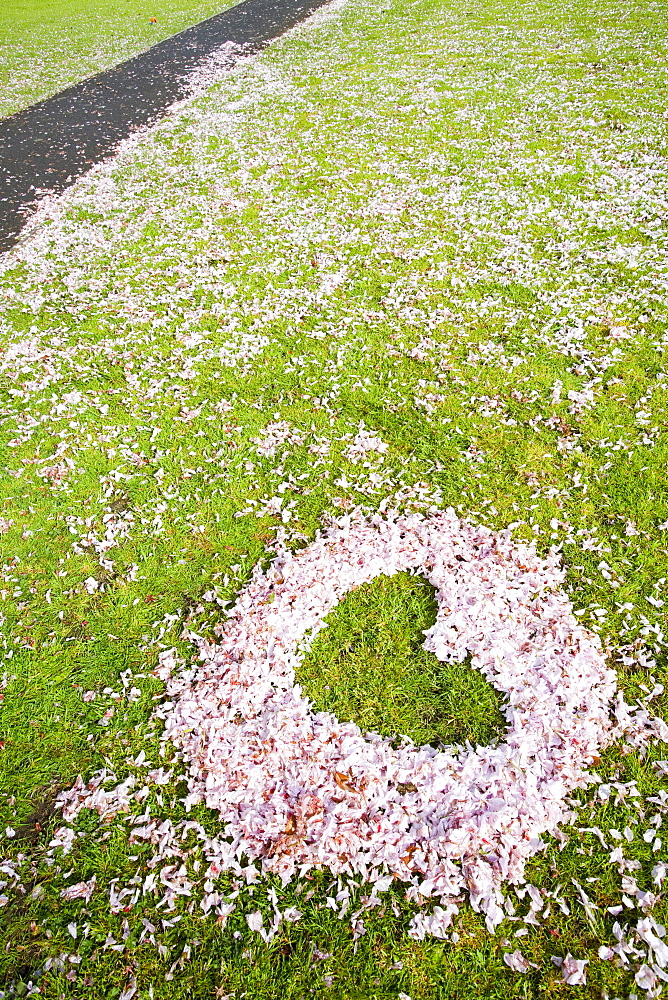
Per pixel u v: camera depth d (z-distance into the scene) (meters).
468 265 7.88
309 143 11.65
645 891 3.11
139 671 4.20
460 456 5.48
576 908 3.07
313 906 3.12
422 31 17.67
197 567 4.82
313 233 8.85
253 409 6.13
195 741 3.73
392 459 5.52
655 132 10.70
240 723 3.80
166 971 2.96
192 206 9.92
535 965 2.91
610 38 15.30
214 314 7.49
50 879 3.29
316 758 3.56
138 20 21.47
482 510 5.02
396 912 3.07
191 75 15.84
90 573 4.84
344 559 4.68
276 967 2.95
